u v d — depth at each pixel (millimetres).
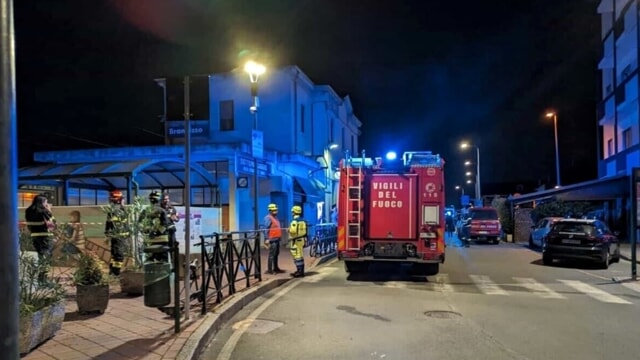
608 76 34281
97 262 8273
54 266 10344
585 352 6504
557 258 16266
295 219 13562
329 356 6281
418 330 7582
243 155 21406
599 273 14727
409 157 13391
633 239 13367
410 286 11844
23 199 18000
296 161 25234
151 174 21078
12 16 3225
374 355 6320
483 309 9180
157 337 6516
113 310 8133
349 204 13289
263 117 27234
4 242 3092
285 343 6871
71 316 7695
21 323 5691
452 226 42938
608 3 33312
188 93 7461
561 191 29656
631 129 28891
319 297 10367
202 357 6246
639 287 11953
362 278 13188
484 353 6422
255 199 17375
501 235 30469
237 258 10258
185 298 7512
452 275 13891
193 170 20109
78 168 17062
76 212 12914
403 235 13109
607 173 33344
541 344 6852
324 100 31453
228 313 8352
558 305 9625
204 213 13703
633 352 6516
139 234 9625
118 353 5824
